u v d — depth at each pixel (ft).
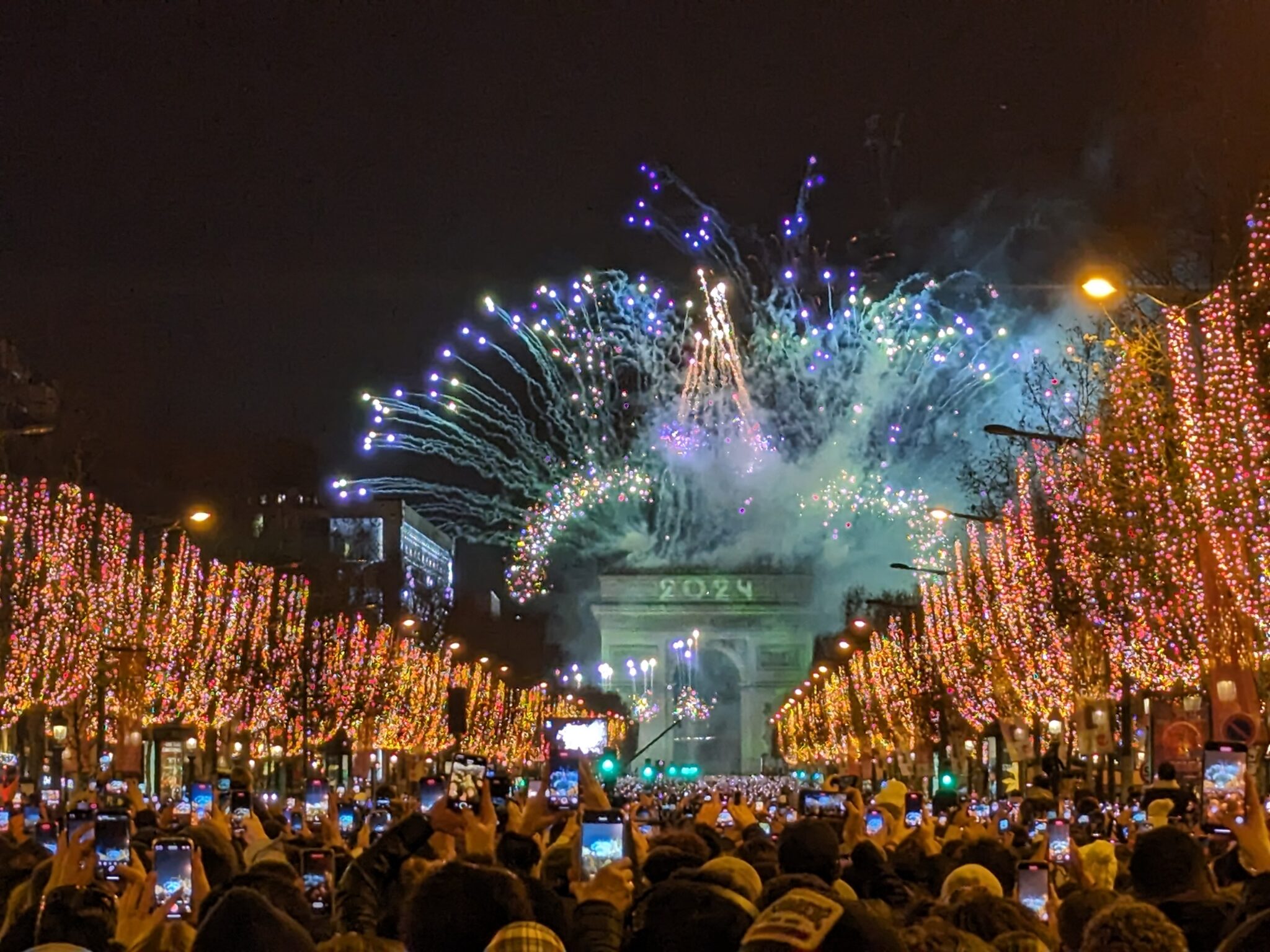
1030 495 215.92
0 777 157.99
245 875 39.91
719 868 35.76
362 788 218.18
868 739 419.95
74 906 38.11
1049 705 221.87
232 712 278.87
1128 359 152.87
